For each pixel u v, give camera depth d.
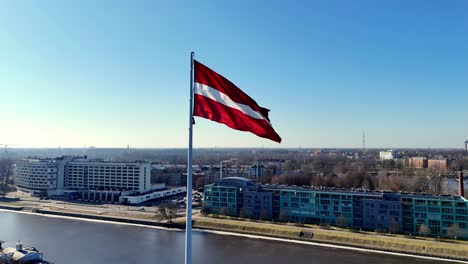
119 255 166.38
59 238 197.75
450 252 166.88
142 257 163.38
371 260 160.62
